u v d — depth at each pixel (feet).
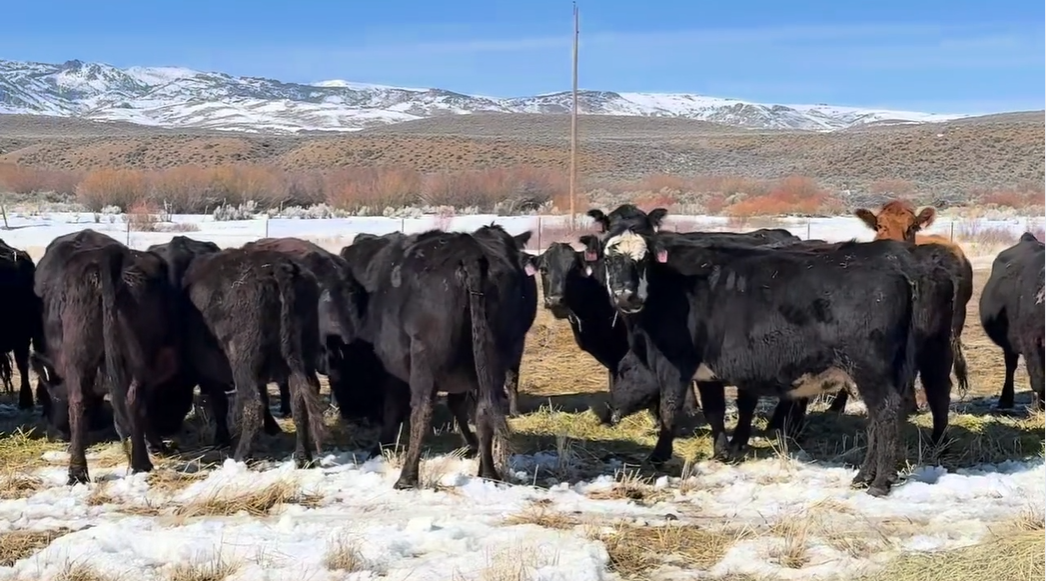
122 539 23.39
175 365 31.45
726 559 22.71
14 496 27.61
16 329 36.04
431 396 28.40
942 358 32.07
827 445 33.68
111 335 28.84
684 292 30.35
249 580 21.40
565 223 105.29
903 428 30.19
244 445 30.12
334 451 32.89
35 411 39.19
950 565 21.34
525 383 44.39
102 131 475.31
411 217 129.08
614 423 36.19
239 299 29.78
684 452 33.06
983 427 34.96
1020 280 38.27
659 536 24.03
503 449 28.40
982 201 160.25
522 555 22.12
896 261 28.04
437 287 28.12
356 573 21.63
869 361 27.68
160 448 32.81
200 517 25.71
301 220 121.90
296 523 25.04
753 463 31.12
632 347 32.42
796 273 28.86
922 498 27.17
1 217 120.26
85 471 28.86
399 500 27.04
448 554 22.80
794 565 22.38
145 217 112.16
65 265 29.99
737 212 131.85
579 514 26.07
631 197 165.07
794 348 28.76
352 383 33.86
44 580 21.53
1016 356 40.01
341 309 32.55
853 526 24.70
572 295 36.52
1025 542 21.80
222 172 152.76
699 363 30.55
